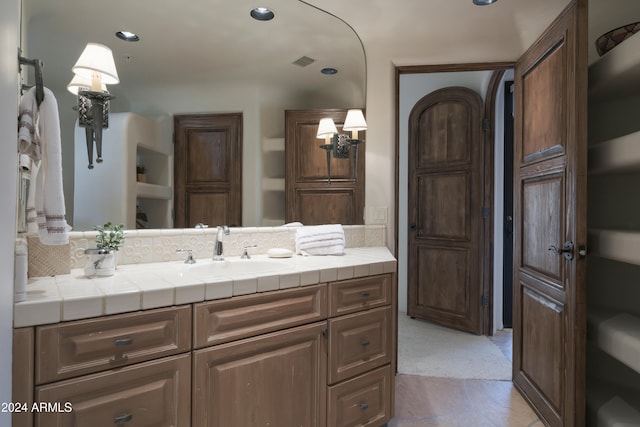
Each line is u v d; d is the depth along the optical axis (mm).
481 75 3316
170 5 1781
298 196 2197
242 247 1986
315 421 1548
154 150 1742
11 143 913
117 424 1092
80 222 1539
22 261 1006
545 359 1997
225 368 1302
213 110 1908
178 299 1194
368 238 2449
